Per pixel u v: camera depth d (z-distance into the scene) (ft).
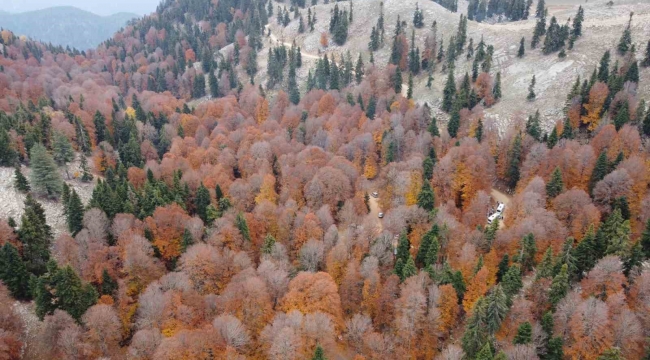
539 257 307.17
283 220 351.67
